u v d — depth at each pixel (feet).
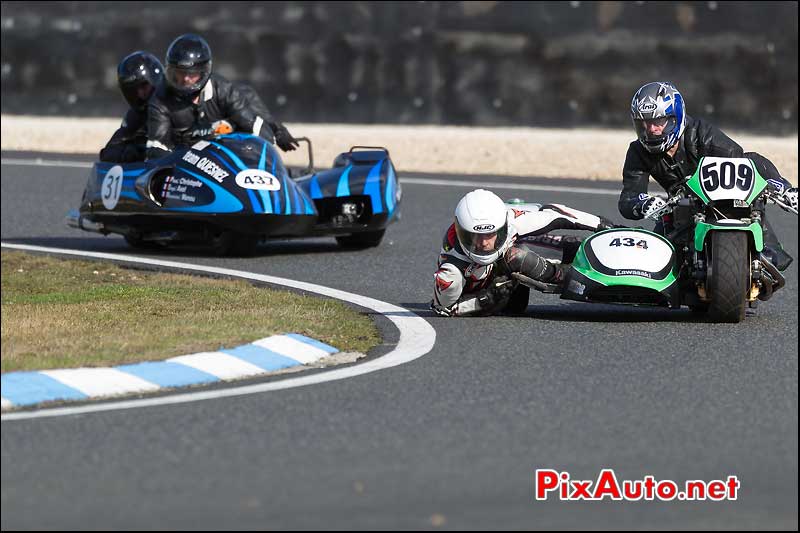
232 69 257.34
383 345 94.48
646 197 102.47
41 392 77.36
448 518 56.13
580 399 77.25
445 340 95.76
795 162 208.23
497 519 56.08
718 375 83.76
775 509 57.47
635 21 237.86
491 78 247.29
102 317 100.53
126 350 87.10
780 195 102.58
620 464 63.98
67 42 271.69
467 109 249.55
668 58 235.40
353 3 251.60
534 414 73.72
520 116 247.50
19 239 159.33
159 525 55.31
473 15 247.29
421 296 117.60
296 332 95.20
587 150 230.89
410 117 251.39
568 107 244.01
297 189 138.92
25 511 57.26
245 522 55.62
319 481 61.26
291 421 72.18
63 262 138.31
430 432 69.87
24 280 127.24
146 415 73.41
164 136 143.95
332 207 146.61
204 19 258.57
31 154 238.07
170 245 151.02
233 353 87.76
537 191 197.88
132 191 139.64
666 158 105.40
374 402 76.54
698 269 101.04
